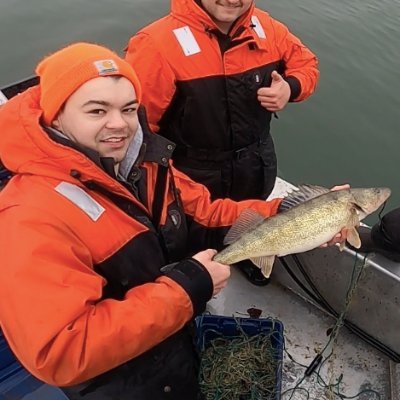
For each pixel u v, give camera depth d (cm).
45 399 268
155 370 234
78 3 838
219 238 284
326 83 721
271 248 264
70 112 198
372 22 837
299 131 659
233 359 300
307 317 358
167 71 310
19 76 689
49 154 196
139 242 216
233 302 366
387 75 738
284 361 334
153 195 234
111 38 761
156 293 202
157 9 829
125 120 203
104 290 216
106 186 207
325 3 879
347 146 640
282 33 350
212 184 345
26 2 832
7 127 197
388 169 611
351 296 328
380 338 331
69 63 196
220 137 330
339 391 321
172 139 337
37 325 181
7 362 275
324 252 328
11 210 191
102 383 227
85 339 186
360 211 280
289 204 284
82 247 199
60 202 196
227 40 316
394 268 308
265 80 332
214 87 317
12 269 182
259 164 352
